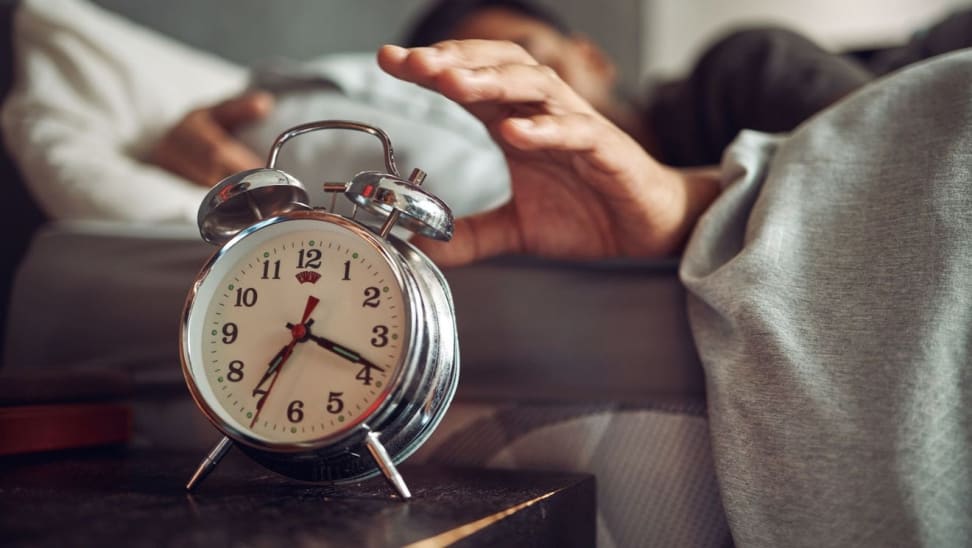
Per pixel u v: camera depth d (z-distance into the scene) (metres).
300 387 0.51
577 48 1.39
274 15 1.58
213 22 1.47
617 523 0.63
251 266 0.53
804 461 0.53
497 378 0.68
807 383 0.54
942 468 0.50
